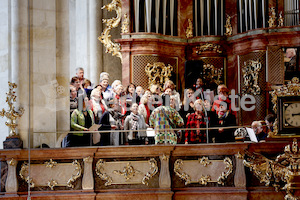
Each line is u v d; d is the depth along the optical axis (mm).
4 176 11312
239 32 15000
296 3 14508
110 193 11320
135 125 11930
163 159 11375
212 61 14961
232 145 11328
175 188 11453
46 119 12062
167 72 14852
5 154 11273
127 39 14656
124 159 11438
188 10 15164
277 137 11195
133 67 14719
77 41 15602
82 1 15711
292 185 10945
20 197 11289
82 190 11312
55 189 11344
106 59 15594
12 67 11961
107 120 11859
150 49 14695
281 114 11203
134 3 14836
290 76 13203
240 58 14812
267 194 11281
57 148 11305
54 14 12453
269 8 14570
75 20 15062
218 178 11422
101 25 15633
